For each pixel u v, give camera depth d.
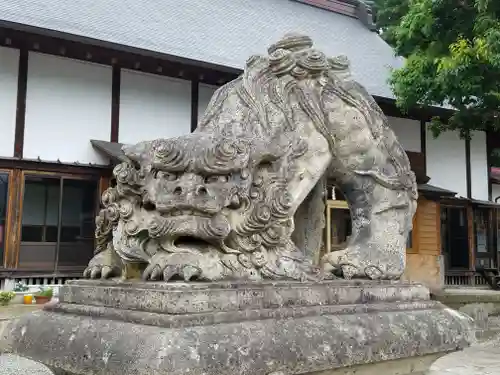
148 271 2.09
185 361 1.72
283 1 19.28
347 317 2.31
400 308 2.59
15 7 11.34
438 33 10.39
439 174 16.55
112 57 11.75
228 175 2.19
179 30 14.15
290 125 2.63
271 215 2.28
